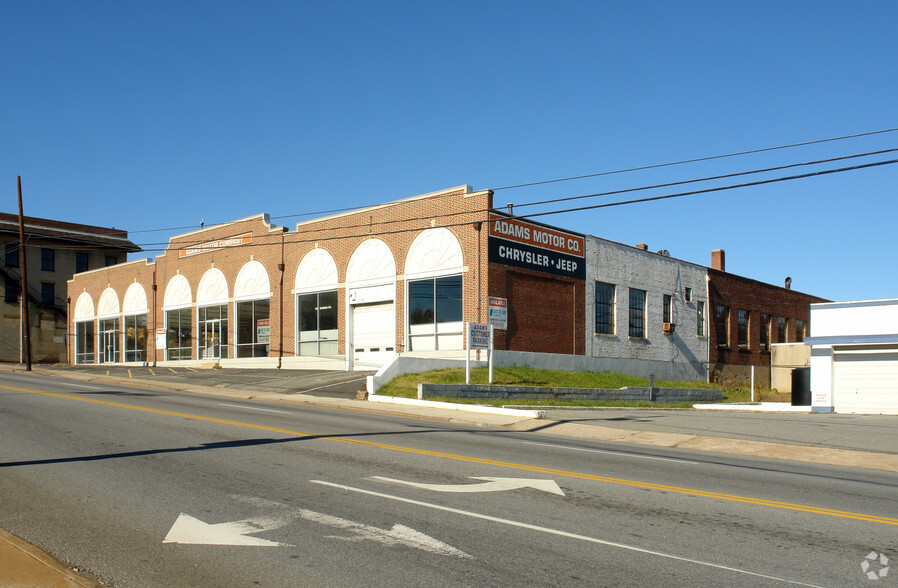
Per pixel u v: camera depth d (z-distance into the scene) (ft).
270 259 130.82
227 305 138.82
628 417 71.46
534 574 20.72
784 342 166.91
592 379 105.29
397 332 108.58
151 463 36.42
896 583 20.49
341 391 88.84
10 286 204.85
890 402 85.71
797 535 25.61
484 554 22.47
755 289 159.02
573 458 42.32
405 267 108.37
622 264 122.52
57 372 124.47
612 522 26.78
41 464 35.99
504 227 101.71
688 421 68.18
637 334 124.67
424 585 19.66
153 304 159.12
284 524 25.46
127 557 21.85
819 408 89.45
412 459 39.22
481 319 97.60
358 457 39.29
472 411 71.92
